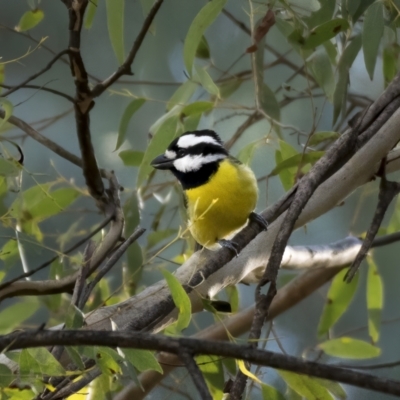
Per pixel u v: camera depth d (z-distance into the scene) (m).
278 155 8.01
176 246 9.70
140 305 5.72
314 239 11.33
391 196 6.36
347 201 11.20
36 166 11.20
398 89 6.28
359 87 11.14
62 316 7.54
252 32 6.93
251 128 10.92
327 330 8.43
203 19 6.76
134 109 7.63
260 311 4.90
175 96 7.85
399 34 8.48
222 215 7.09
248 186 7.11
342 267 8.38
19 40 11.66
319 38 6.77
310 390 5.97
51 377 5.15
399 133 6.55
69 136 11.55
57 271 7.27
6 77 11.66
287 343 10.84
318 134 7.51
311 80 9.62
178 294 5.11
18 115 11.55
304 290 8.59
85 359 5.26
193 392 8.21
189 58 6.86
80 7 5.21
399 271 10.91
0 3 11.56
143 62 11.30
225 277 6.45
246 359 3.74
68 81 11.75
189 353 3.81
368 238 6.18
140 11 11.38
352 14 6.67
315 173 5.91
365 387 3.51
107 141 11.02
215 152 7.47
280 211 6.59
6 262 6.58
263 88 8.11
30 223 7.11
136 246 7.56
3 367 4.72
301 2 6.71
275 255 5.32
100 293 7.69
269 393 5.72
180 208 8.02
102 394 6.11
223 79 9.34
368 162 6.62
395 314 10.96
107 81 5.59
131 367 4.71
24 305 7.20
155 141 7.54
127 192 8.20
